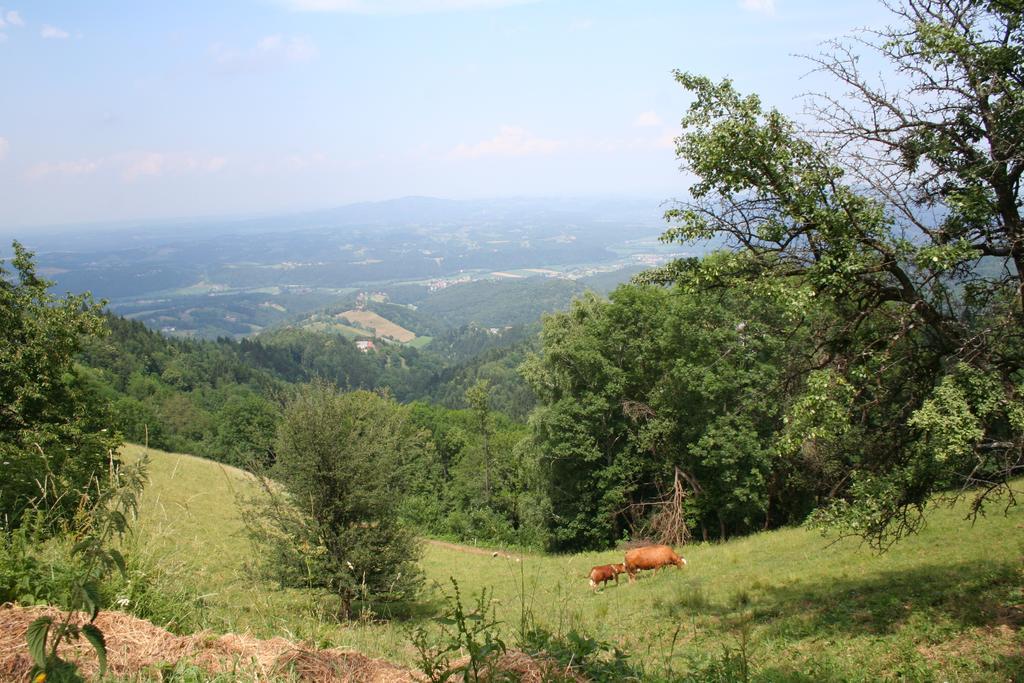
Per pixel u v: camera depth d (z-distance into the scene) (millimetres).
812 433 9094
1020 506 16922
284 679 4047
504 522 49250
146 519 6828
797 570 16641
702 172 9977
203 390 110812
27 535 5871
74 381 24609
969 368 8070
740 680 5211
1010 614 8773
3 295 22219
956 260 8180
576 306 36312
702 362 27406
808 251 9602
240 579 8250
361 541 15555
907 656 8102
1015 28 8438
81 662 4023
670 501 31578
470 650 3832
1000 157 8289
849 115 9156
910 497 9398
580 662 4430
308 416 16312
